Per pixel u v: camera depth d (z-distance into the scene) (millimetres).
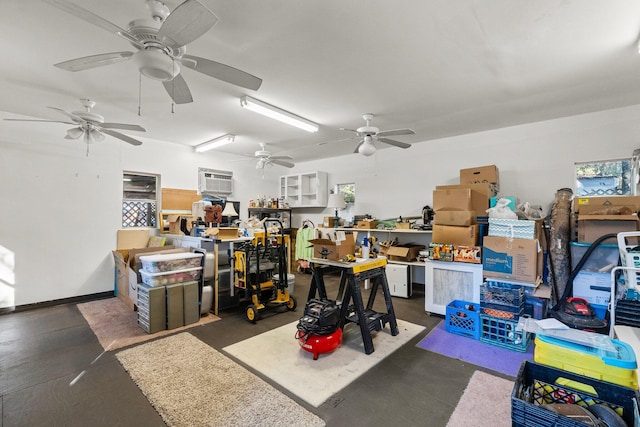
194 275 3707
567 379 1561
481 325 3055
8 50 2408
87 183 4715
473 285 3490
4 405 2020
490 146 4719
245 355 2744
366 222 5594
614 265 2986
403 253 4934
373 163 6273
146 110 3867
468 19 2041
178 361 2623
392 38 2264
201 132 4934
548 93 3285
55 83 3043
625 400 1416
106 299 4660
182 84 2256
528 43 2332
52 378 2357
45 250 4324
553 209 3514
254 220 4984
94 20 1553
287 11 1944
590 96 3361
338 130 4723
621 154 3707
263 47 2379
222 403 2041
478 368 2514
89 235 4727
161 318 3326
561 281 3264
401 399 2096
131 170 5203
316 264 3363
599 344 1697
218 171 6480
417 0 1854
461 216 3711
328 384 2277
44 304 4297
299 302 4480
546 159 4223
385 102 3551
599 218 3057
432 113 3934
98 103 3617
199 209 4863
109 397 2117
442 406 2014
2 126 4004
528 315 3074
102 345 2955
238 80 2160
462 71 2789
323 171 7195
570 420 1233
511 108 3748
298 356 2725
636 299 2400
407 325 3502
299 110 3811
